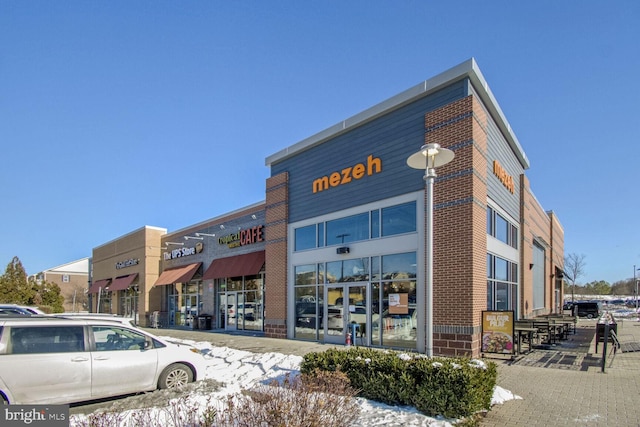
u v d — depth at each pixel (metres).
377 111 14.52
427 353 7.71
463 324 11.62
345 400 5.16
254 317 20.98
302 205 17.52
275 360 11.44
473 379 6.05
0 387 6.51
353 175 15.30
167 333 21.58
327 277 15.98
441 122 12.81
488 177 14.03
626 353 12.59
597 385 8.34
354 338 14.42
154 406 6.48
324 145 16.75
